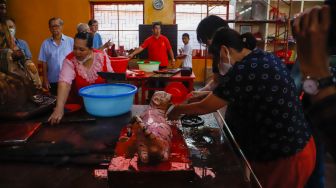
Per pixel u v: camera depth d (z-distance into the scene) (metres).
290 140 1.31
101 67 1.98
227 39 1.33
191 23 6.45
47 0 6.24
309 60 0.48
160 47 4.76
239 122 1.45
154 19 6.28
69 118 1.65
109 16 6.45
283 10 5.54
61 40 3.47
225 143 1.34
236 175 1.06
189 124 1.54
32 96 1.79
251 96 1.24
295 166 1.32
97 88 1.85
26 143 1.31
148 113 1.29
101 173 1.07
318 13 0.47
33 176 1.04
